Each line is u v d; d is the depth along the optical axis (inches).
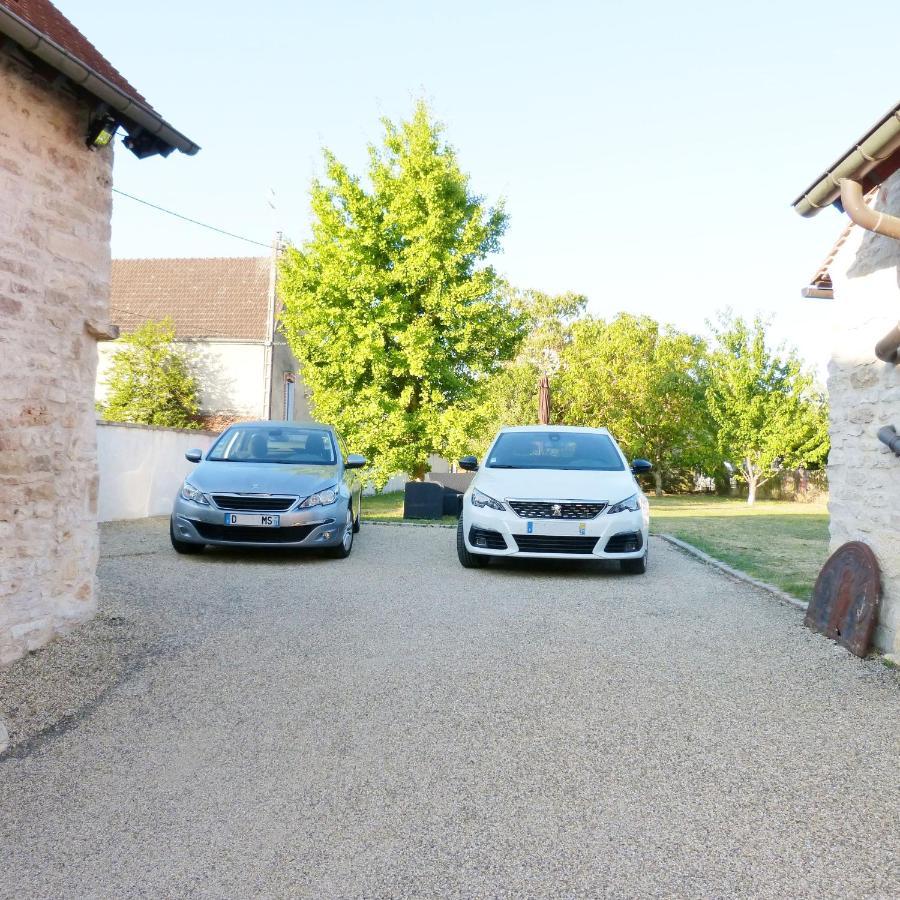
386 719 166.9
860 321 235.5
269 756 147.3
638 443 1425.9
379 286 819.4
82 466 227.0
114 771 140.1
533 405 1451.8
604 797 132.0
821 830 121.1
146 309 1132.5
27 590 204.2
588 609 278.5
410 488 666.8
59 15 238.8
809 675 201.5
